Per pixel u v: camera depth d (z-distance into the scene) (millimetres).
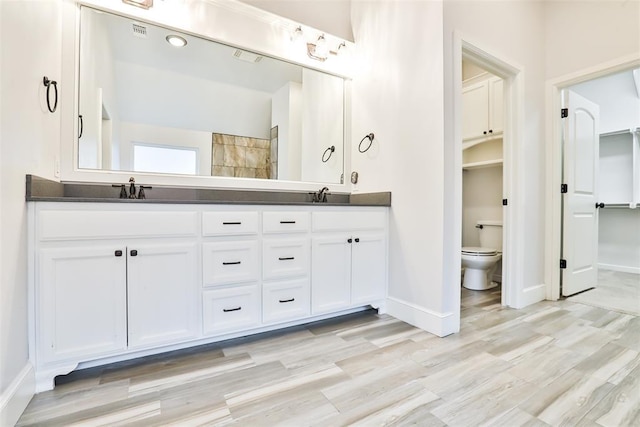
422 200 2033
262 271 1834
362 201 2570
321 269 2045
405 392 1288
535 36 2586
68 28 1715
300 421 1110
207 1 2125
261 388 1321
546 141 2682
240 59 2352
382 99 2387
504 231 2502
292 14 2512
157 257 1534
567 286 2721
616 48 2293
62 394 1271
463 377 1403
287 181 2500
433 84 1956
